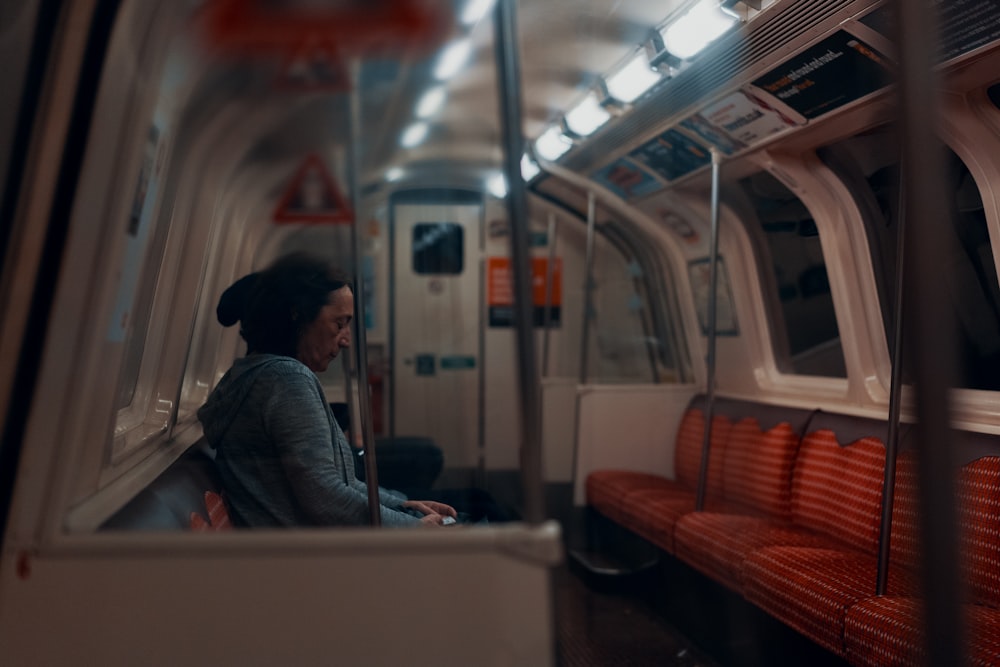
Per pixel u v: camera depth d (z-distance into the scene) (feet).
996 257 11.66
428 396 22.61
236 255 10.66
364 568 5.51
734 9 11.39
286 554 5.50
